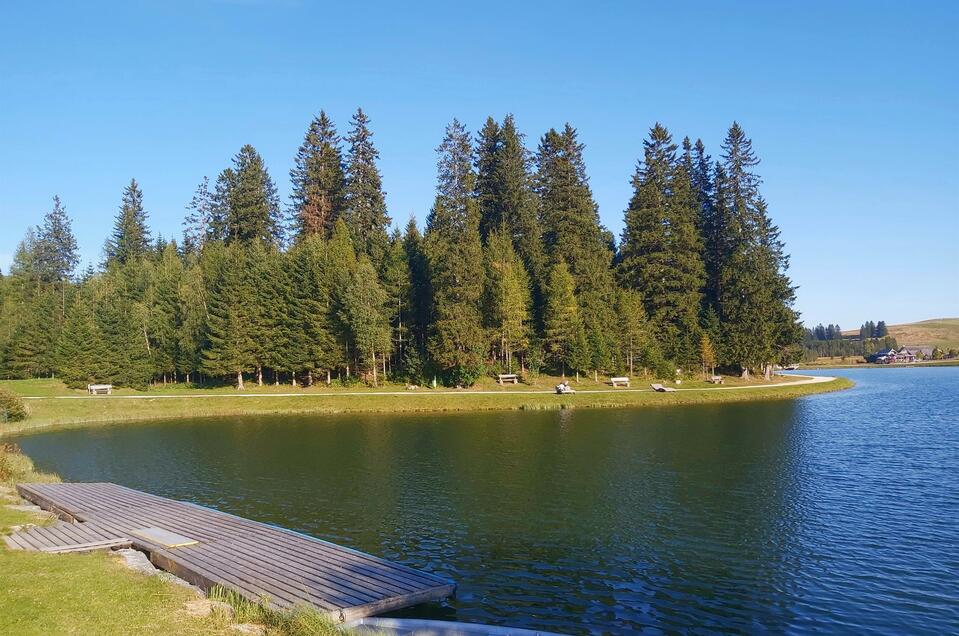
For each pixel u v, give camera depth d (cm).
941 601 1529
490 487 2720
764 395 6912
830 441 3803
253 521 2136
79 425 5191
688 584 1638
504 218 8862
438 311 7156
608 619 1428
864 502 2416
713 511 2317
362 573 1561
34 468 3328
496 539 2006
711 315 8169
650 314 8200
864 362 16962
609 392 6662
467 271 6912
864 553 1866
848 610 1483
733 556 1844
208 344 7331
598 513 2297
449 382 7069
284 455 3588
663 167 8850
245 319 7050
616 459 3306
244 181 9375
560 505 2411
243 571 1559
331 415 5606
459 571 1722
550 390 6844
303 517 2280
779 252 8631
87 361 7006
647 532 2075
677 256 8150
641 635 1352
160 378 7875
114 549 1773
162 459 3541
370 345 6781
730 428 4434
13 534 1855
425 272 7694
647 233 8188
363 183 9138
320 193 9250
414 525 2166
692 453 3462
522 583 1638
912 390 7531
